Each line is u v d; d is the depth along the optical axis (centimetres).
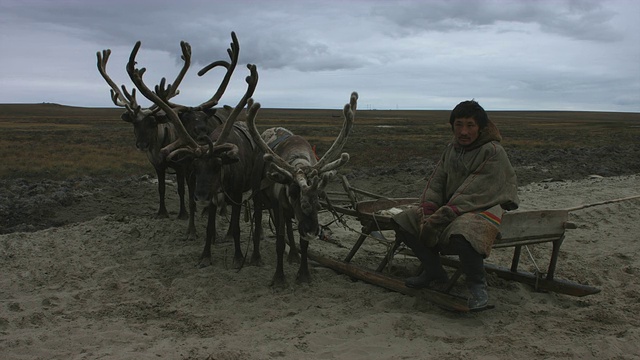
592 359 462
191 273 730
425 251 577
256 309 598
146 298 645
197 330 543
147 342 515
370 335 519
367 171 1797
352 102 669
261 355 475
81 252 820
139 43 674
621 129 6794
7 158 2217
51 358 481
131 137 3844
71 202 1187
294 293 650
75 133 4369
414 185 1466
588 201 1236
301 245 678
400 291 625
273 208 684
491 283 667
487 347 486
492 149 541
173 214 1098
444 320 559
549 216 600
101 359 469
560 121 12438
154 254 805
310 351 489
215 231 884
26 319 568
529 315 572
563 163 2011
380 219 633
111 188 1357
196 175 711
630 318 559
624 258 796
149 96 686
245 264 776
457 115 546
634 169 1916
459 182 564
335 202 818
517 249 657
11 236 894
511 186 545
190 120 896
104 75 1009
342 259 785
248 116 641
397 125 8181
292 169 621
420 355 475
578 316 566
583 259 799
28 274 721
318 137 4225
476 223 520
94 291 662
